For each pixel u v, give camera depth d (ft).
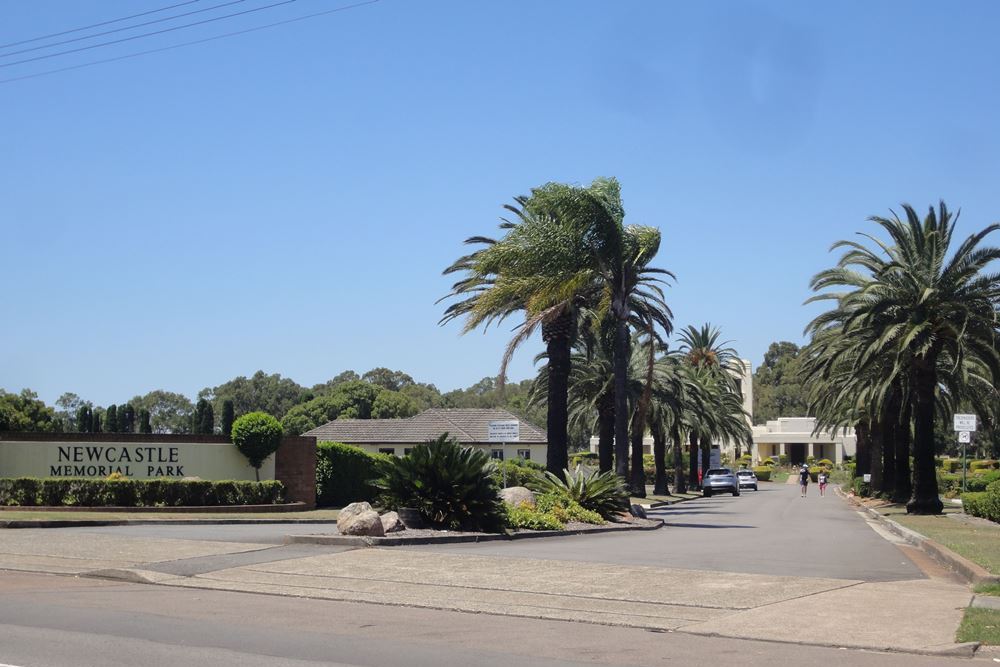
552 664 29.86
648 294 126.93
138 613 38.40
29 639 32.65
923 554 64.59
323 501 118.42
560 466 105.50
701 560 56.54
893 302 110.73
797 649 32.50
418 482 69.62
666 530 89.25
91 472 103.91
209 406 207.00
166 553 55.77
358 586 45.55
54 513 88.28
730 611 39.04
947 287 109.81
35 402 194.59
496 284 97.14
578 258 97.71
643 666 29.71
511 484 135.13
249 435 109.50
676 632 35.55
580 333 128.67
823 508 148.77
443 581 46.88
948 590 44.06
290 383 379.96
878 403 128.16
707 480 223.51
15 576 49.24
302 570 50.14
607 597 42.45
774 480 359.25
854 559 59.00
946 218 112.27
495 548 62.54
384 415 319.27
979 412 139.74
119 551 56.59
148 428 204.13
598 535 79.41
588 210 97.96
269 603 41.70
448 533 66.90
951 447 326.85
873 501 159.74
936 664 30.19
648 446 399.44
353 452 122.31
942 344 114.42
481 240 115.75
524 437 236.22
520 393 424.46
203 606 40.50
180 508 96.73
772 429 416.05
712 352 267.18
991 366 111.96
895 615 37.45
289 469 114.01
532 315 97.25
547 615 38.60
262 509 102.63
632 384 165.17
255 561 52.95
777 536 80.23
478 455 72.43
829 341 135.23
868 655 31.50
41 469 101.91
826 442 403.34
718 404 241.14
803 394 501.15
